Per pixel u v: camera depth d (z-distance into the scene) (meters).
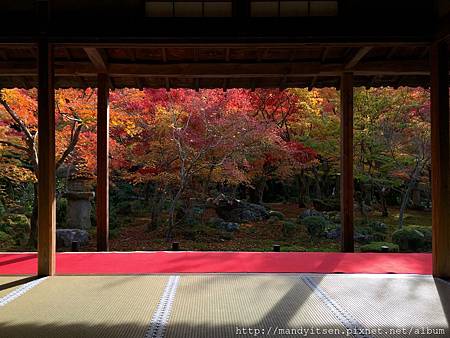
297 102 7.73
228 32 3.31
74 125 6.80
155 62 4.47
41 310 2.42
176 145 7.01
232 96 6.86
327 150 8.00
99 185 4.39
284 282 3.06
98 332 2.09
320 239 8.10
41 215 3.30
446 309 2.45
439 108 3.29
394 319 2.28
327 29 3.31
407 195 8.26
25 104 6.26
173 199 8.20
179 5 3.42
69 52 4.26
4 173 7.50
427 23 3.29
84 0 3.32
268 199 12.05
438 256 3.23
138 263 3.71
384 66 4.37
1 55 4.30
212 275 3.26
